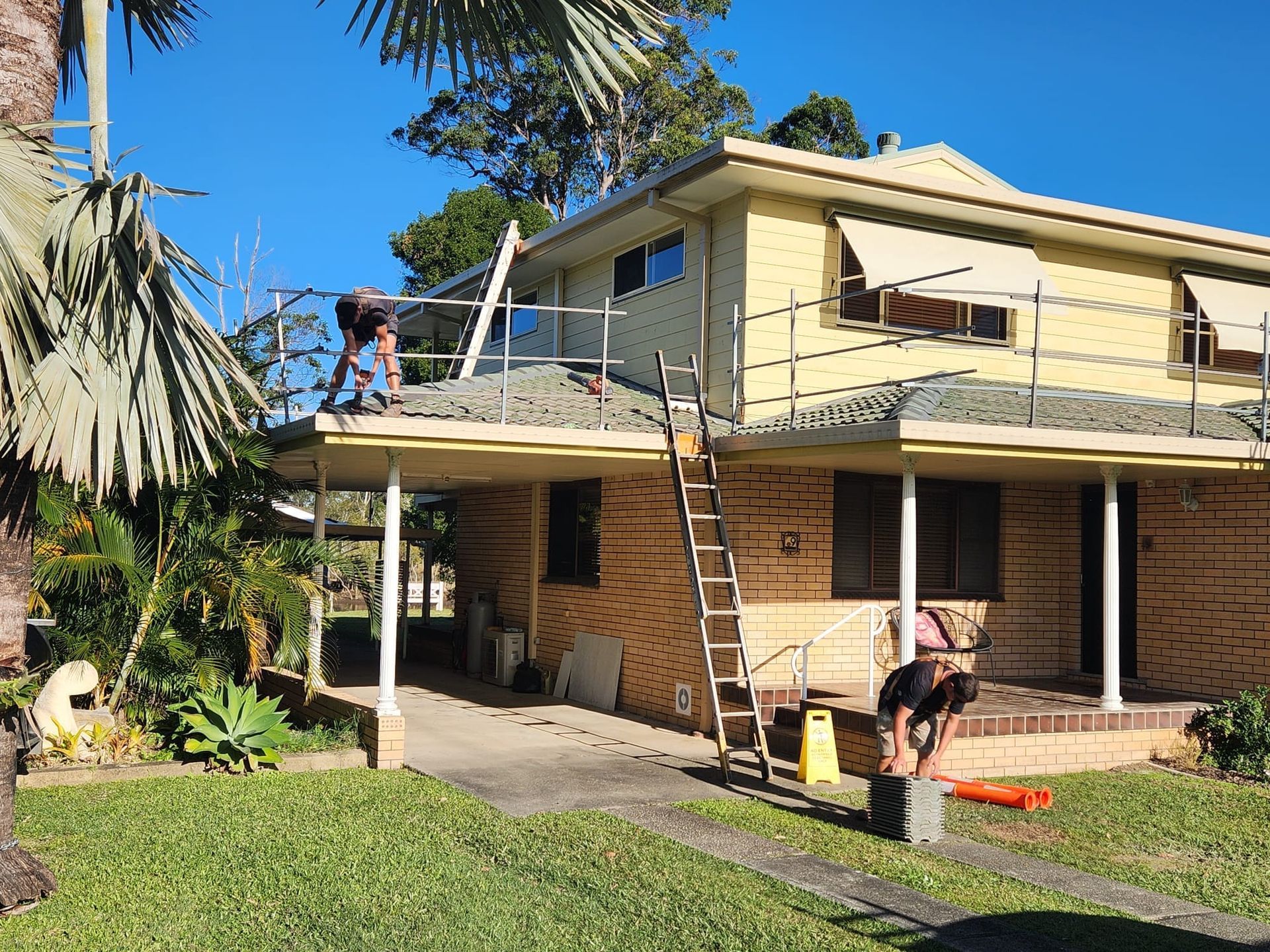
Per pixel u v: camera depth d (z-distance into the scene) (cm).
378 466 1368
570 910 668
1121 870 789
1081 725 1153
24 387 654
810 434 1127
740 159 1308
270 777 1023
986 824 918
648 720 1426
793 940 620
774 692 1260
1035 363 1116
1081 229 1527
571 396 1436
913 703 897
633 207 1505
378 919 646
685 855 789
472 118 3841
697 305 1478
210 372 771
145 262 711
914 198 1427
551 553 1752
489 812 903
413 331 2448
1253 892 747
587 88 960
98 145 745
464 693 1672
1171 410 1441
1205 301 1645
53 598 1159
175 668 1171
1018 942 624
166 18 1022
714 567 1327
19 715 731
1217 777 1121
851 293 1194
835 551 1357
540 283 1978
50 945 600
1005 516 1477
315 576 1258
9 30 688
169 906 665
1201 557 1348
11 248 637
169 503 1160
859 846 830
